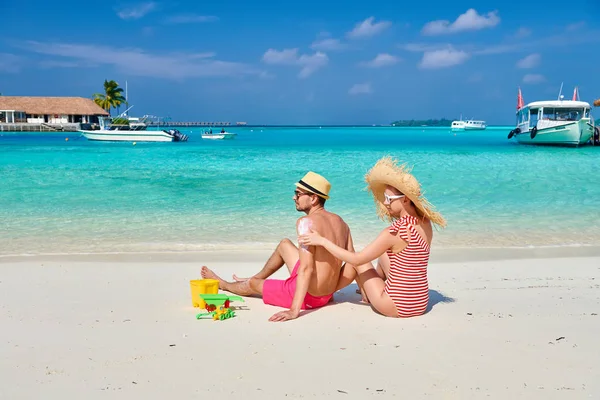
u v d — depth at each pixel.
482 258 7.41
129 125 68.00
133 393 3.19
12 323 4.50
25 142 52.12
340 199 13.07
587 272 6.60
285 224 10.04
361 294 5.33
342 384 3.32
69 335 4.20
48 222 10.07
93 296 5.41
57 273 6.43
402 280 4.63
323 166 24.03
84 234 9.04
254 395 3.17
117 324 4.49
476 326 4.44
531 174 19.52
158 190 15.00
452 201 12.80
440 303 5.19
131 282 6.03
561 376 3.43
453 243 8.48
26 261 7.07
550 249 7.96
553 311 4.91
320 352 3.85
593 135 38.81
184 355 3.78
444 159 28.28
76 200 12.88
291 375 3.45
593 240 8.67
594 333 4.25
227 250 7.93
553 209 11.65
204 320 4.62
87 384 3.30
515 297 5.43
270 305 5.09
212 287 5.04
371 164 25.30
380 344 4.01
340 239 4.92
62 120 90.31
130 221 10.23
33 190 14.73
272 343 4.03
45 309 4.93
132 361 3.67
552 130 38.97
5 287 5.75
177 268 6.77
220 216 10.84
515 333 4.25
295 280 4.91
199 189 15.26
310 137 80.94
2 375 3.43
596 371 3.51
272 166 24.02
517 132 46.69
